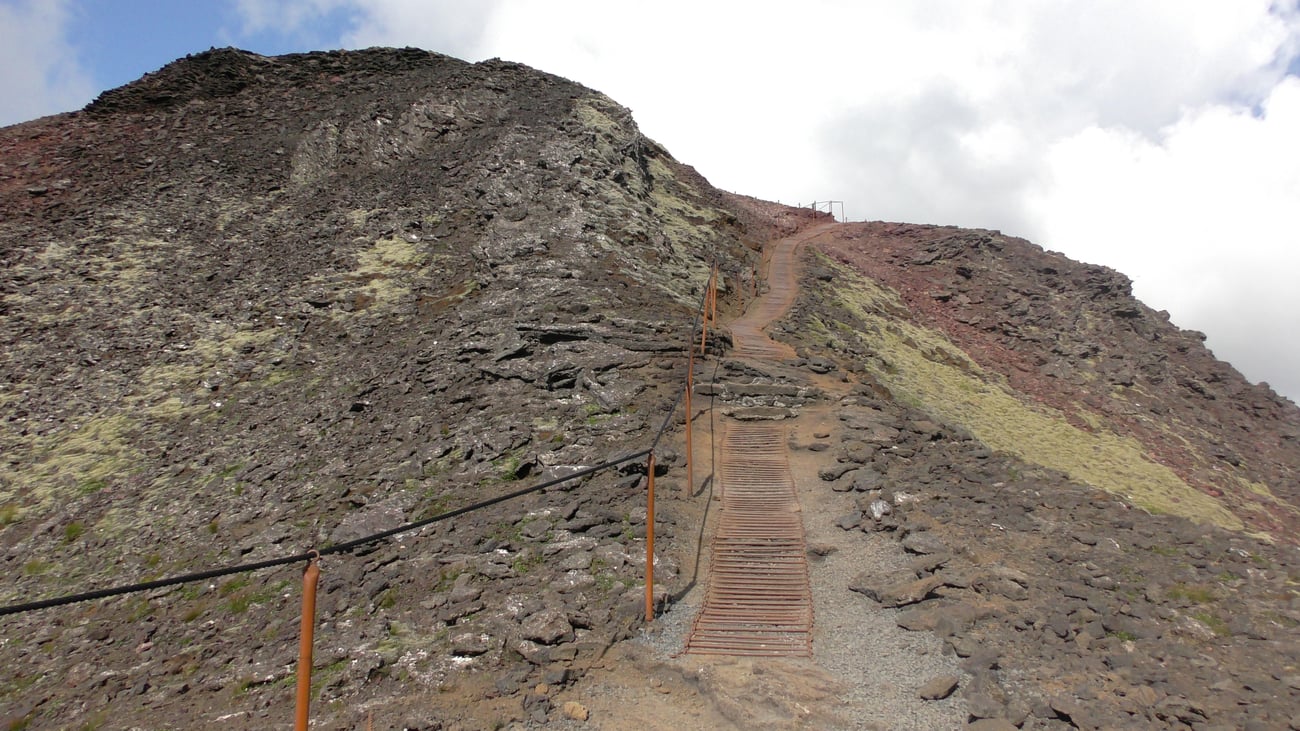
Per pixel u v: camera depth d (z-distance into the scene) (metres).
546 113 49.03
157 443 23.91
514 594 13.02
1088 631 10.64
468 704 10.17
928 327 46.94
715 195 60.81
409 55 59.47
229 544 17.67
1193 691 9.14
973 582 12.08
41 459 23.69
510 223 36.78
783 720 9.30
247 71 55.81
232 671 12.21
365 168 45.94
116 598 16.39
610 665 10.95
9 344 30.17
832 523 15.17
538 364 23.20
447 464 18.75
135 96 52.38
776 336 31.41
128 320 31.81
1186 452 40.91
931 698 9.44
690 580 13.39
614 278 30.91
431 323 29.09
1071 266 59.81
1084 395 44.31
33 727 12.16
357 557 15.41
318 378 26.52
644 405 20.83
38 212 40.19
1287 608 11.06
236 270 35.81
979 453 19.20
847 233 66.88
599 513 15.52
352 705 10.44
